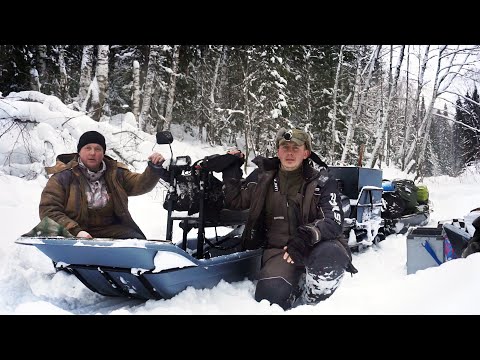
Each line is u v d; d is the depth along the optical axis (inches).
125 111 750.5
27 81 585.0
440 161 2049.7
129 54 737.6
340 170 265.9
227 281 150.5
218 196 161.5
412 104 1310.3
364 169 272.4
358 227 257.1
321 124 906.7
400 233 337.4
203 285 139.8
